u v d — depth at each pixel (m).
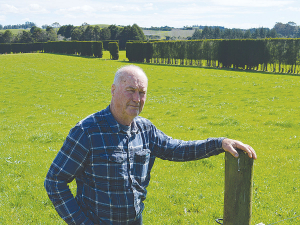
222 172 9.95
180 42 74.50
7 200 7.35
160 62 82.94
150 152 2.92
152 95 33.72
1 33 180.62
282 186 8.70
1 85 41.44
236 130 17.09
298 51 55.75
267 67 64.75
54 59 83.19
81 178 2.79
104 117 2.67
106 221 2.70
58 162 2.61
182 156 2.98
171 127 18.28
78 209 2.65
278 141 14.44
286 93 31.08
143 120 2.98
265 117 20.72
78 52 105.00
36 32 177.12
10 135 16.36
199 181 9.08
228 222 2.69
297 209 7.01
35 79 47.12
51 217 6.61
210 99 30.19
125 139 2.69
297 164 10.88
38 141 14.60
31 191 7.89
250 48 61.59
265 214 6.68
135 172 2.75
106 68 62.91
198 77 48.16
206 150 2.86
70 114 25.27
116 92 2.66
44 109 27.77
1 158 10.99
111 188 2.63
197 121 20.45
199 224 6.29
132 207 2.72
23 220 6.41
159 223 6.34
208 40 69.19
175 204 7.36
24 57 86.88
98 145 2.59
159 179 9.34
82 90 38.41
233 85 38.84
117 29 167.50
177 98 31.42
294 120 19.27
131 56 84.06
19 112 26.80
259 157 11.91
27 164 10.34
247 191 2.58
